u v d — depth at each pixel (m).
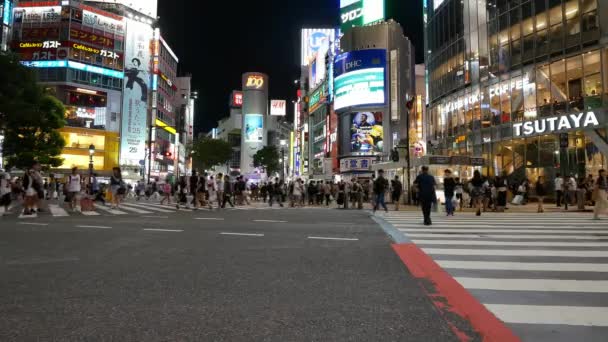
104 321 3.14
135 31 64.00
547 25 24.08
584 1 22.08
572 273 4.96
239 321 3.17
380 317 3.29
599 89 21.16
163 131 75.75
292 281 4.47
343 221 11.91
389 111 53.69
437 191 20.64
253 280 4.51
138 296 3.85
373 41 55.31
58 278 4.56
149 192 32.62
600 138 21.03
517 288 4.26
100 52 60.03
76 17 58.09
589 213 15.48
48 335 2.85
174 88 83.62
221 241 7.55
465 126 30.61
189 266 5.25
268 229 9.62
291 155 98.56
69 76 57.03
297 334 2.90
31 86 24.12
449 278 4.66
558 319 3.30
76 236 8.14
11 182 20.48
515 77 26.08
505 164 26.69
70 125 56.94
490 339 2.85
